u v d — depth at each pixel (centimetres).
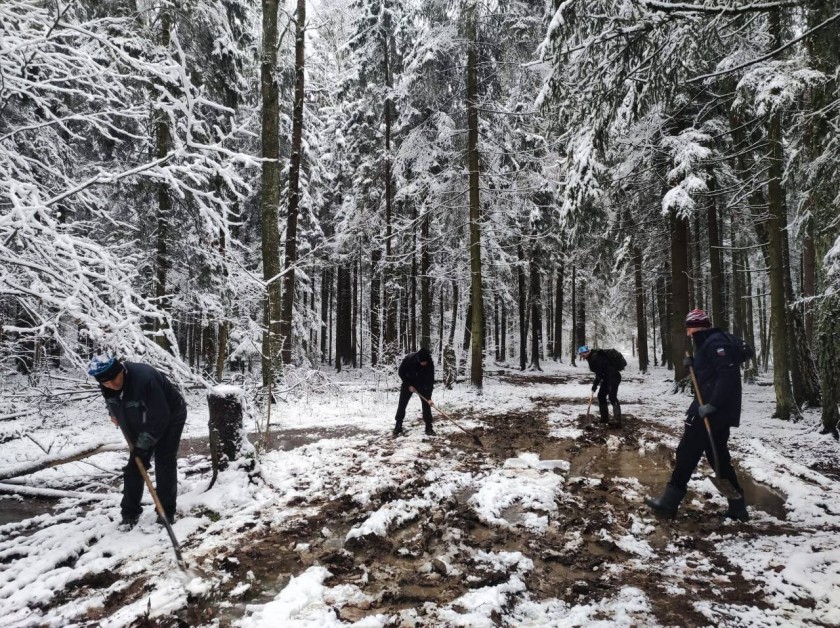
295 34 1074
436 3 1228
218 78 1040
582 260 1891
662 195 1223
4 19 356
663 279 2344
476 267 1275
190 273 765
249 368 1144
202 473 512
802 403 975
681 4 404
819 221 666
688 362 413
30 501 430
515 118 1362
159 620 247
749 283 2164
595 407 1005
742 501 382
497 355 3006
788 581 283
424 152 1357
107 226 750
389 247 1717
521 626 242
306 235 1756
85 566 303
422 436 691
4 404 541
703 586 283
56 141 755
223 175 421
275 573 300
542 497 433
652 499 399
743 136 1002
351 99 1869
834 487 454
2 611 257
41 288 350
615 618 248
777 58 764
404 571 301
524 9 1161
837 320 657
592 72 504
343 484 464
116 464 532
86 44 405
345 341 2411
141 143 832
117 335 342
